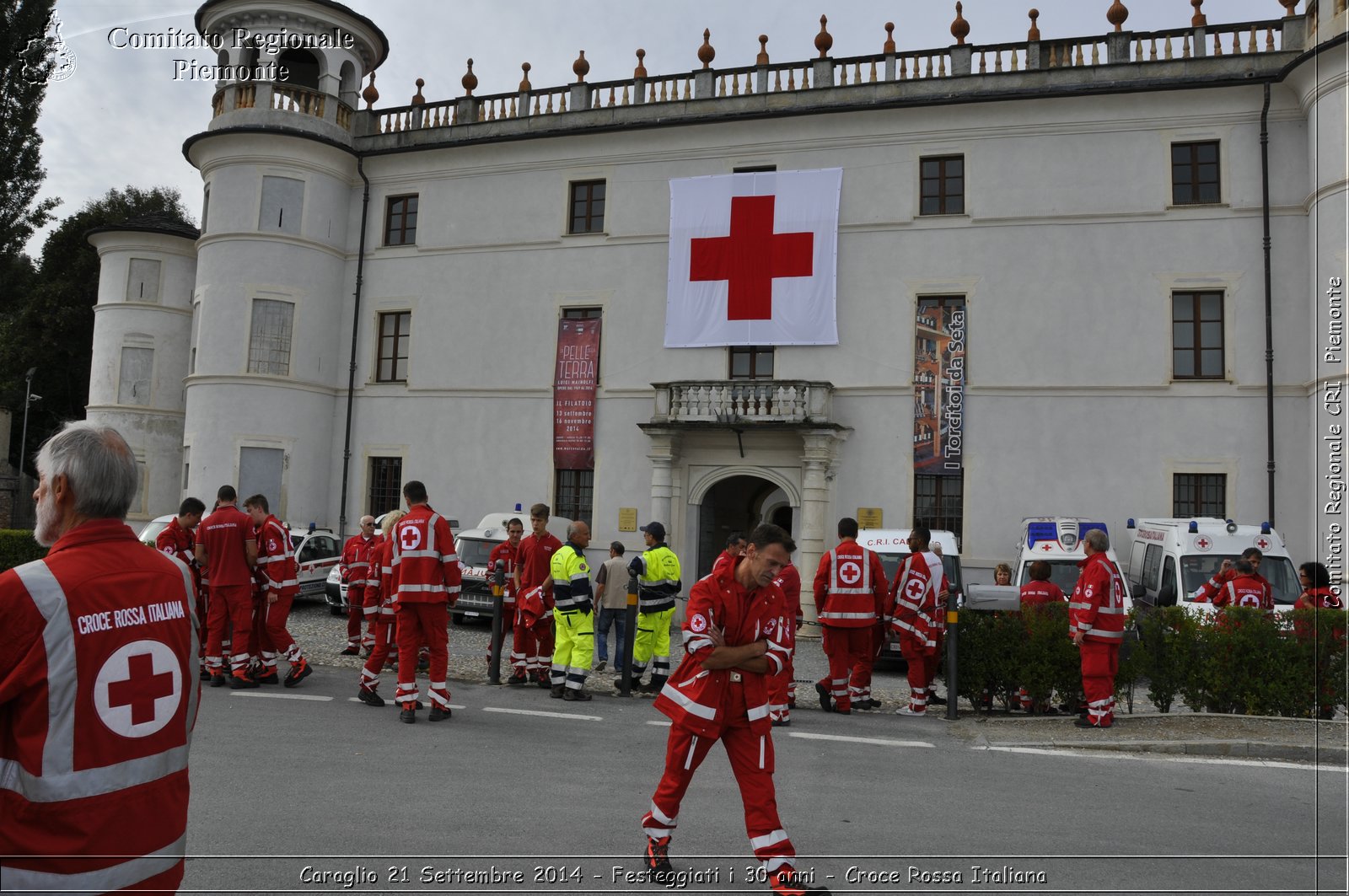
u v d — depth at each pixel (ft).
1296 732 29.66
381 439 81.66
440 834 18.07
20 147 93.15
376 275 83.46
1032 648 33.81
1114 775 25.17
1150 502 63.46
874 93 70.85
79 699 8.38
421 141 82.69
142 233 100.58
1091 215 66.08
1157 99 65.41
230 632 35.81
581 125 77.77
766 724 16.01
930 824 19.89
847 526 35.42
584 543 36.32
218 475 78.38
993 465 66.39
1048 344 66.23
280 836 17.58
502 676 40.98
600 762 24.80
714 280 72.84
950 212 69.46
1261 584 40.22
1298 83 62.03
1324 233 59.47
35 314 137.49
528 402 77.82
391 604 30.35
